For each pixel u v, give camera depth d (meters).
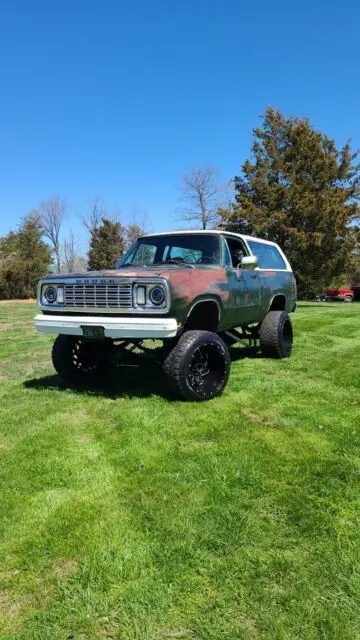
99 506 2.77
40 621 1.93
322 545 2.37
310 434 3.86
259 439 3.75
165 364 4.69
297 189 21.92
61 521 2.61
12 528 2.56
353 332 10.23
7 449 3.67
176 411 4.49
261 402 4.79
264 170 22.98
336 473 3.13
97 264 46.97
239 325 6.36
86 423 4.23
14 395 5.25
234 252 6.34
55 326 4.89
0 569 2.25
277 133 23.70
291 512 2.67
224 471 3.17
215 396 4.95
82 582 2.14
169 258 6.02
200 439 3.79
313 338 9.29
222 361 4.98
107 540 2.43
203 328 5.56
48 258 41.22
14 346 9.17
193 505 2.75
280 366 6.56
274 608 1.97
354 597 2.03
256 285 6.38
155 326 4.44
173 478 3.09
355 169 23.36
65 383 5.80
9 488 3.01
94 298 4.75
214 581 2.13
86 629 1.89
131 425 4.11
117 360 5.46
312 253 22.95
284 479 3.06
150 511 2.69
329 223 21.98
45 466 3.32
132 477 3.13
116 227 47.47
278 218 21.89
